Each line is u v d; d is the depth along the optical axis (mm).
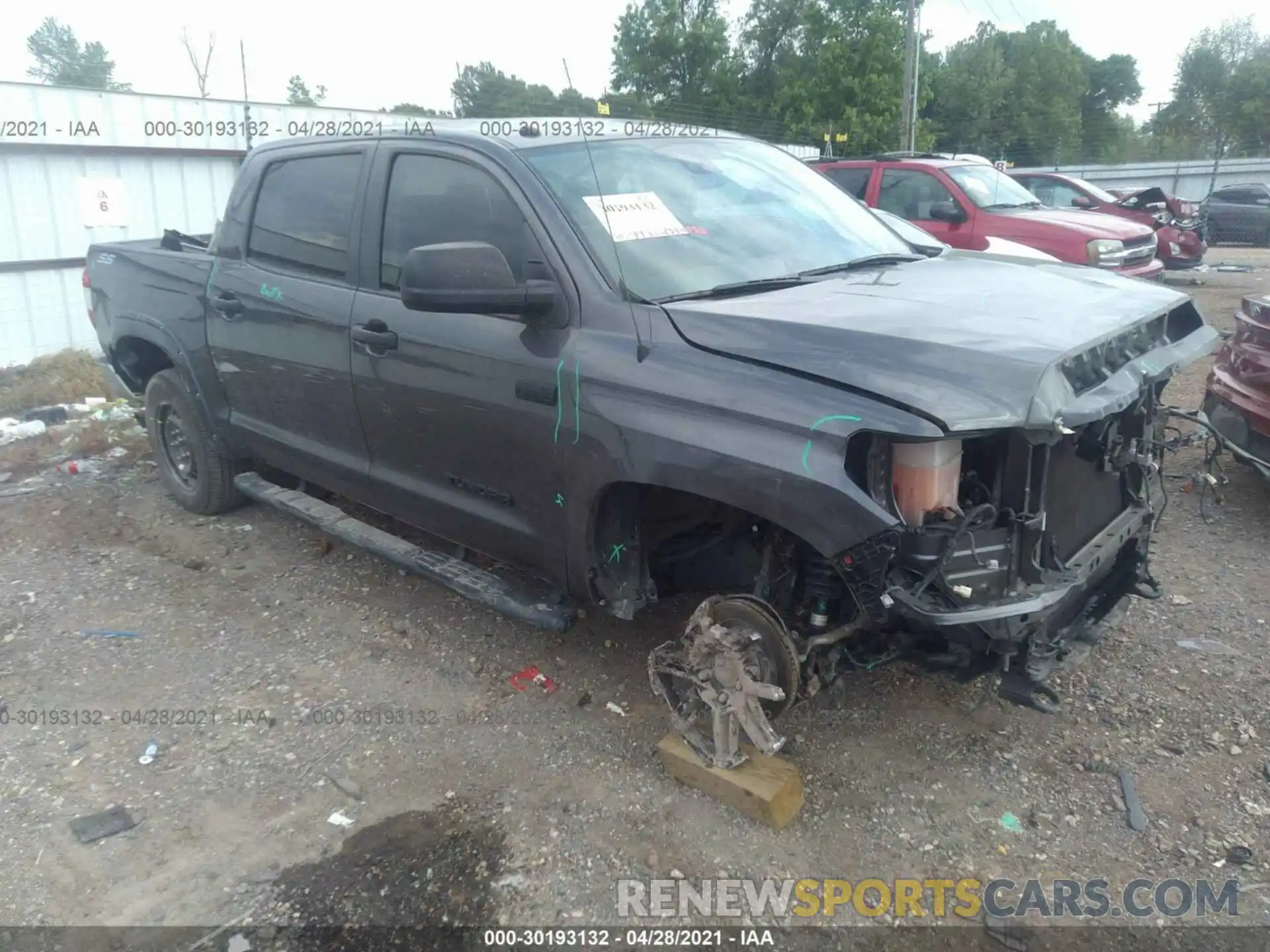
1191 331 3631
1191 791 3131
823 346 2740
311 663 4035
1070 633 3068
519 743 3455
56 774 3357
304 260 4281
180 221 10453
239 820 3115
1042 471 2725
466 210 3609
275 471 5426
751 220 3725
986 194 10375
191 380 5070
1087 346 2721
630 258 3285
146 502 5867
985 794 3143
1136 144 58000
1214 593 4422
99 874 2893
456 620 4328
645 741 3439
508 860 2900
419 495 3877
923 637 2889
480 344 3420
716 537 3238
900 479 2559
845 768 3275
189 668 4023
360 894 2789
